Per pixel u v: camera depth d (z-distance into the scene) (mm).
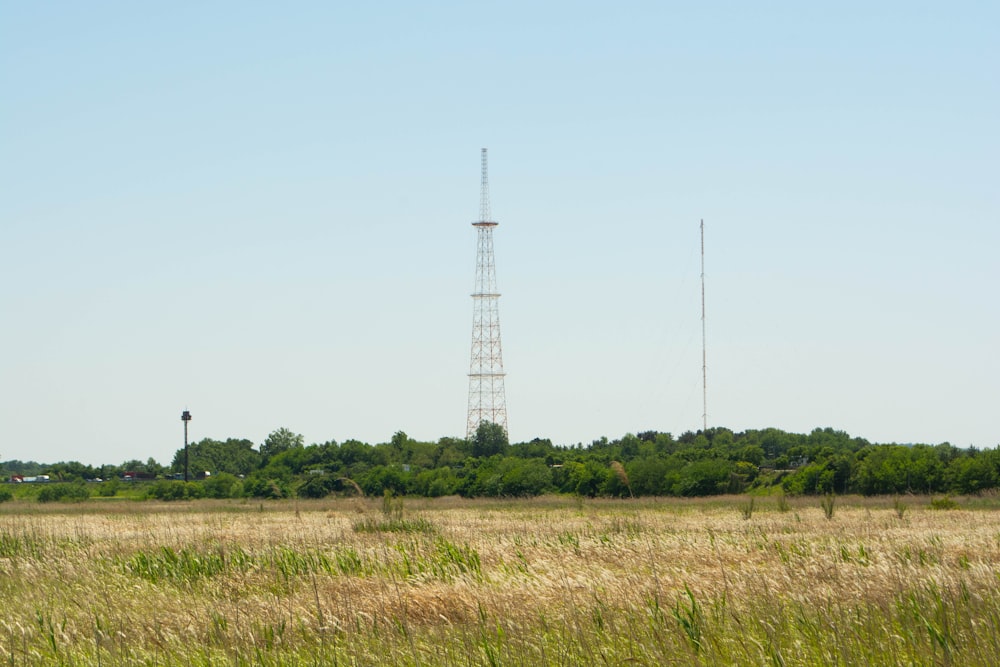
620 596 20266
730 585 21234
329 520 58812
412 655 16891
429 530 44750
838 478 95438
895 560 26547
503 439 149625
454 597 20609
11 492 123750
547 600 20297
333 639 18281
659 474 98062
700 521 53562
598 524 51156
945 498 69938
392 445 158875
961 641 16281
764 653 16078
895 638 16391
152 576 29188
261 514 71812
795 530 45031
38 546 35844
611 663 15930
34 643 19016
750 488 100625
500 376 140125
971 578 20750
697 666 15711
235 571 28656
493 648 16938
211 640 18609
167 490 126000
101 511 80250
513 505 80750
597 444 148250
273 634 18469
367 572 28344
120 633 18641
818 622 17484
